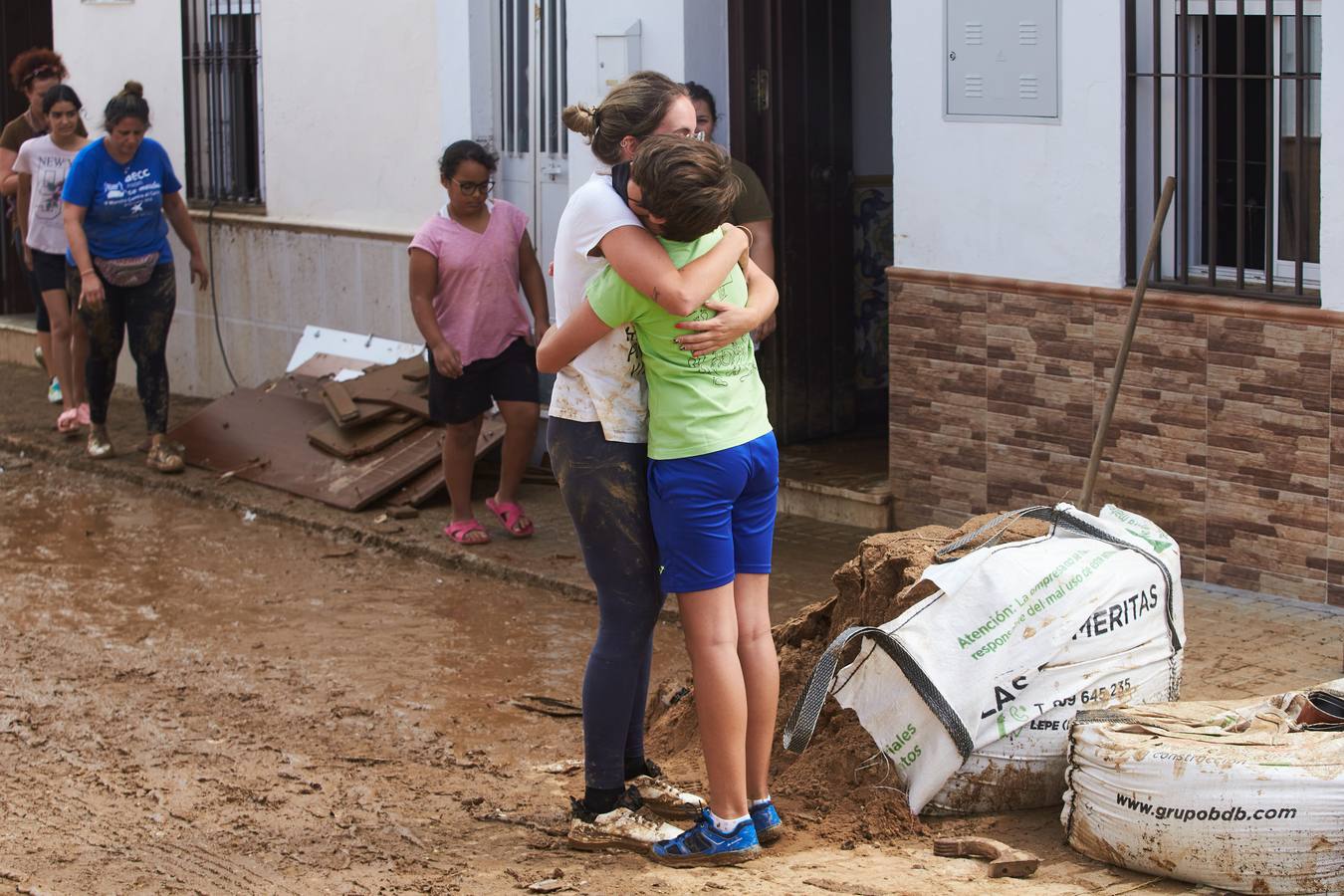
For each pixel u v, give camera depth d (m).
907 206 7.97
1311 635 6.39
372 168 10.78
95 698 6.42
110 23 12.70
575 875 4.55
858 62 9.40
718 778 4.54
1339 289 6.50
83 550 8.80
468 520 8.50
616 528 4.57
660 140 4.25
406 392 9.88
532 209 9.94
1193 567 7.14
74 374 11.05
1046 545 4.89
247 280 11.80
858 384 9.93
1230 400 6.89
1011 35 7.40
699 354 4.39
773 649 4.68
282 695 6.46
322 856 4.80
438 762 5.71
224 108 11.94
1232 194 7.14
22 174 11.09
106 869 4.73
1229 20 6.95
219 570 8.36
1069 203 7.33
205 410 10.68
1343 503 6.61
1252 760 4.16
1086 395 7.40
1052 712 4.69
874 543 5.32
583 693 4.79
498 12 9.93
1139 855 4.29
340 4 10.77
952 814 4.77
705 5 8.75
